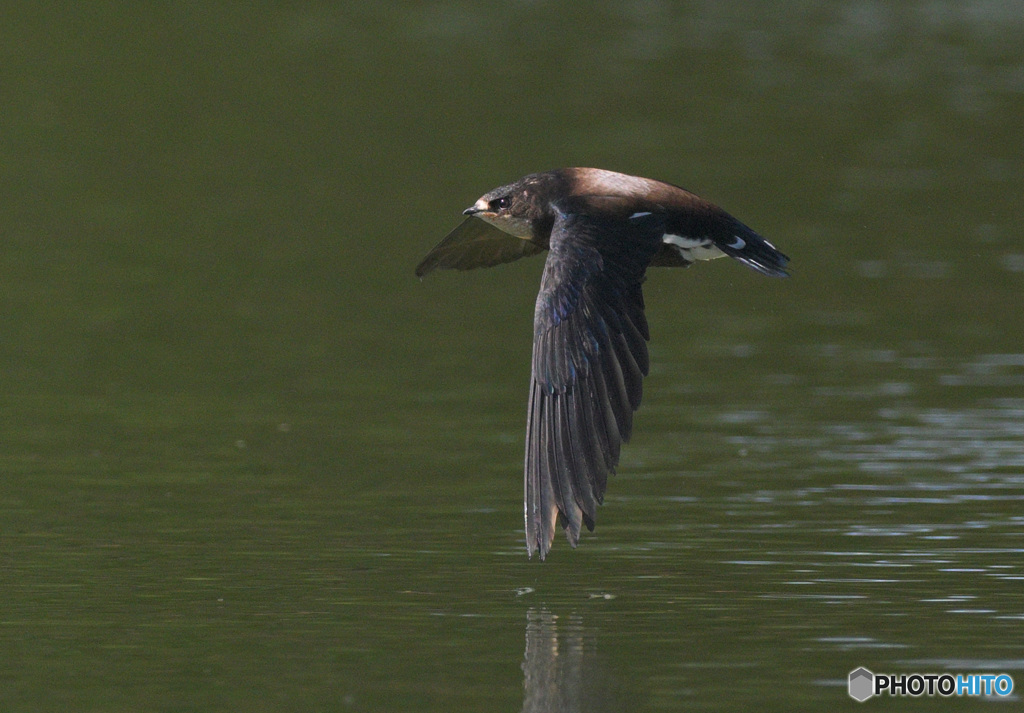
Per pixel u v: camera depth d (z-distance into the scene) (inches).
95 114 1220.5
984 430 607.2
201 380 694.5
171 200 1022.4
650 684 370.9
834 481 545.3
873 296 835.4
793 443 595.5
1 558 468.1
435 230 959.6
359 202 1019.3
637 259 332.8
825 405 649.0
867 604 424.8
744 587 440.8
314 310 816.3
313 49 1421.0
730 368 711.1
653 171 1080.8
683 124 1215.6
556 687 366.0
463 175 1072.8
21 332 767.1
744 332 776.3
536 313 322.0
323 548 478.6
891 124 1227.9
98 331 772.0
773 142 1168.8
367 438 608.4
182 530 496.7
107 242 932.0
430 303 835.4
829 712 354.3
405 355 738.2
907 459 571.5
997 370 698.2
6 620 416.2
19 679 374.9
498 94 1289.4
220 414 642.8
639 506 521.0
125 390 677.9
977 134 1203.2
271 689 368.5
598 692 364.2
